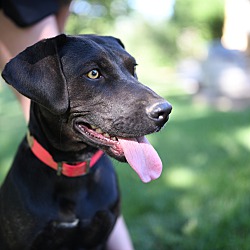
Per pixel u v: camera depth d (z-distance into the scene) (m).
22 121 2.37
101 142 0.62
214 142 1.51
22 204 0.65
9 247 0.67
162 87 3.86
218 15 4.91
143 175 0.58
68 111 0.62
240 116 2.00
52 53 0.60
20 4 0.74
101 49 0.63
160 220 0.92
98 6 2.89
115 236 0.79
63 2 0.83
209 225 0.86
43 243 0.67
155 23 6.22
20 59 0.59
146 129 0.59
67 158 0.65
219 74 2.61
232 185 1.03
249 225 0.84
